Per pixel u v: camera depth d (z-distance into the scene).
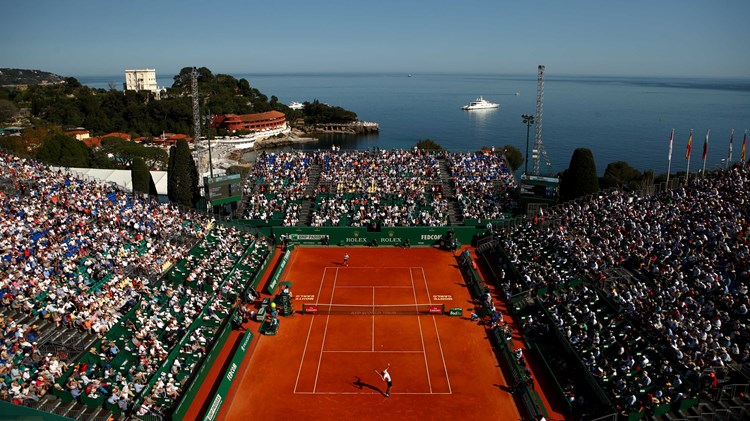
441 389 47.19
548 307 58.72
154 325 52.31
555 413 43.38
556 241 72.00
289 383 48.03
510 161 166.25
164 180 116.56
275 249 85.19
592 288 59.50
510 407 44.69
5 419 36.91
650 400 40.53
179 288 60.09
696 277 55.50
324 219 89.75
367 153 111.50
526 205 89.00
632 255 63.44
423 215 90.56
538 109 106.06
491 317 59.00
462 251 84.38
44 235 61.31
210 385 47.34
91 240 63.38
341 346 54.91
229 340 55.38
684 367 43.19
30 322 47.19
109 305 52.41
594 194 86.44
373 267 77.88
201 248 74.00
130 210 76.44
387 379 45.72
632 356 47.12
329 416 43.25
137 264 61.88
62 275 54.22
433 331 58.19
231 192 88.88
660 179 130.62
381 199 95.62
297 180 101.25
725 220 65.81
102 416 39.94
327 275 74.69
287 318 61.44
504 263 73.94
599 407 42.72
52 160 121.25
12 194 70.31
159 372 45.69
